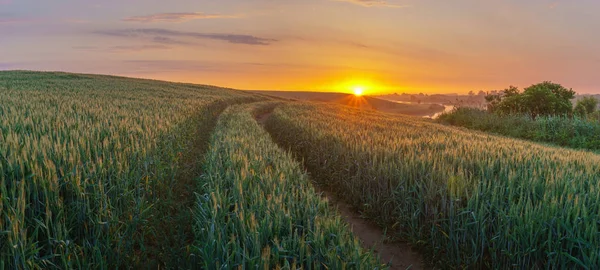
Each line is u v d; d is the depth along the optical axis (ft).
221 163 23.38
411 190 21.02
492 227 16.81
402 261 18.92
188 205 22.84
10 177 13.85
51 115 32.81
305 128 46.60
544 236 14.88
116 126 28.48
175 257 15.10
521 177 19.88
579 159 27.37
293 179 20.51
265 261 10.59
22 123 25.22
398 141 34.32
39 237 13.26
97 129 25.67
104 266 13.47
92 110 41.75
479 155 25.85
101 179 16.81
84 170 15.72
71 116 34.14
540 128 75.00
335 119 65.72
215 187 17.84
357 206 26.08
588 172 21.40
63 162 16.39
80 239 14.30
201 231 13.47
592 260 13.16
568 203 15.37
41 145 17.38
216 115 90.12
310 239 12.78
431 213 19.15
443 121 109.70
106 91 106.42
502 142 40.29
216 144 33.04
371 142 33.09
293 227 14.03
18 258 10.90
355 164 27.58
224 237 12.32
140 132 28.91
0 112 33.88
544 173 20.54
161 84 206.69
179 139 37.63
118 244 14.52
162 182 23.59
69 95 76.89
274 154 27.09
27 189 13.35
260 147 29.43
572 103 109.50
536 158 25.85
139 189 19.16
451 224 17.40
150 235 18.22
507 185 19.48
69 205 14.49
